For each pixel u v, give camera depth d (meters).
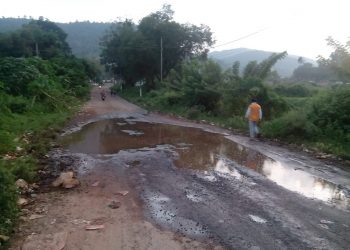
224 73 22.52
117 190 6.98
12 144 10.26
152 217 5.72
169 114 23.27
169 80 33.31
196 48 47.84
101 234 5.09
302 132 12.70
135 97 42.34
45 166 8.68
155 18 47.31
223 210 6.05
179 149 11.06
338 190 7.34
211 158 9.87
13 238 4.89
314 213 6.05
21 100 18.47
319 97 13.82
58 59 42.75
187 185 7.34
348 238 5.15
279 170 8.76
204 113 21.12
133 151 10.65
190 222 5.55
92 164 8.97
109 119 19.67
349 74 13.02
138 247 4.76
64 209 5.97
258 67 19.61
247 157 10.11
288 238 5.10
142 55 46.53
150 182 7.51
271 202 6.49
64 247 4.70
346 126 11.96
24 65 22.62
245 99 18.55
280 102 16.95
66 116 19.36
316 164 9.48
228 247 4.80
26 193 6.69
